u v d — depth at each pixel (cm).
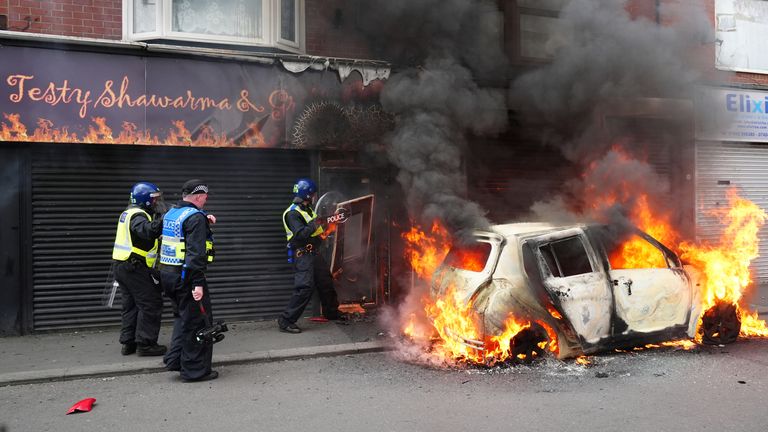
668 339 596
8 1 690
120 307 729
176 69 719
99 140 695
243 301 782
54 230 708
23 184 693
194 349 526
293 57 760
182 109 724
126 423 427
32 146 695
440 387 499
